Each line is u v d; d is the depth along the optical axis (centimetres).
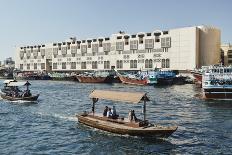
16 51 17162
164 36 11088
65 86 9531
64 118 3834
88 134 2947
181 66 10688
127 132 2780
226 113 4191
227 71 5531
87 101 5656
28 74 13700
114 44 12575
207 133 2991
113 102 5409
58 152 2438
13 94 5728
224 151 2436
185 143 2639
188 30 10500
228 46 12300
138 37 11806
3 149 2514
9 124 3484
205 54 10638
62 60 14675
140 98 2856
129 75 10294
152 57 11431
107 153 2403
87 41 13550
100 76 10881
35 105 5078
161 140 2706
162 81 9394
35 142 2719
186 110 4475
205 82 5591
